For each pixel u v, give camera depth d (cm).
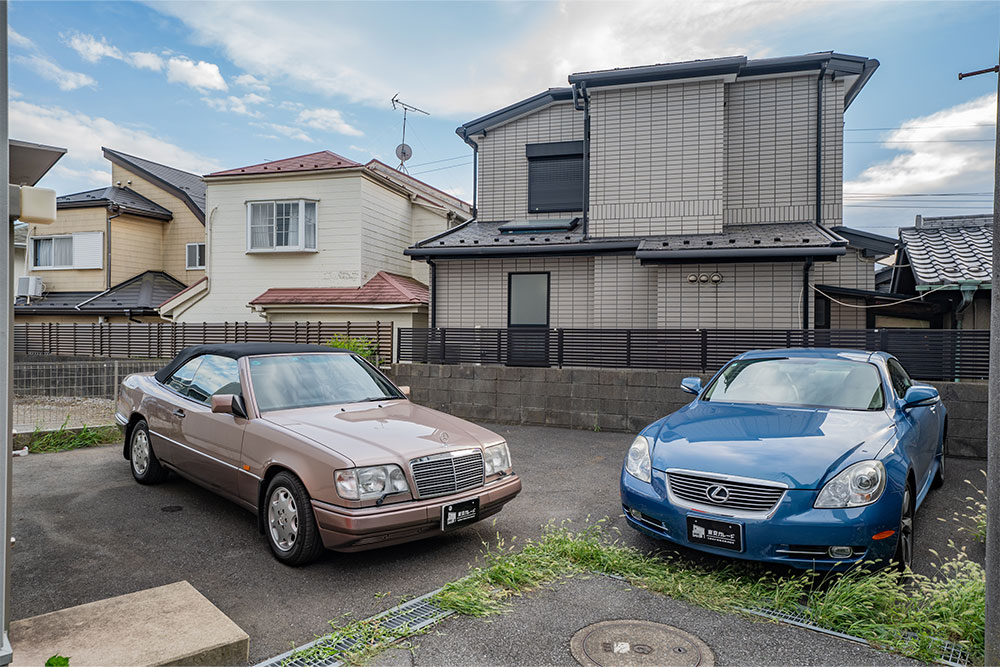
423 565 397
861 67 1149
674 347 916
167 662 249
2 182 227
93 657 250
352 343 1057
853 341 820
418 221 1752
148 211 1906
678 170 1162
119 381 936
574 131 1366
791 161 1191
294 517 390
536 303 1236
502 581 357
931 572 392
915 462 421
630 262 1146
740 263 1047
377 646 285
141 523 470
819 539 339
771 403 484
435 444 410
